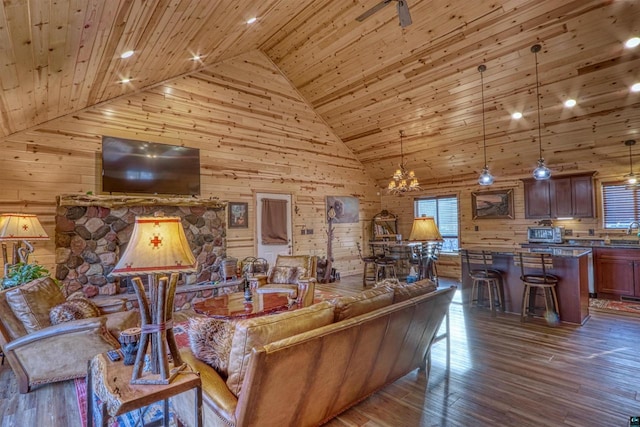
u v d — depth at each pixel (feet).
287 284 15.84
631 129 16.72
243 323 5.64
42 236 12.50
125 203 15.79
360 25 16.21
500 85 16.80
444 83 17.85
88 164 15.66
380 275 24.64
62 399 8.52
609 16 12.39
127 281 16.08
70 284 14.55
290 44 19.21
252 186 21.61
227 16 12.19
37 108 12.31
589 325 13.76
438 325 9.50
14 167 13.94
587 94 15.66
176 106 18.29
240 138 20.94
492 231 24.00
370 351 7.07
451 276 26.14
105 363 5.98
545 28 13.56
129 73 13.62
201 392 5.49
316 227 25.38
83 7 7.04
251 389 4.94
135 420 7.43
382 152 26.14
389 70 18.42
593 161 19.36
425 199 28.04
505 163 22.22
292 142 23.68
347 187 27.76
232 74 20.35
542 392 8.54
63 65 9.56
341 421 7.45
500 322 14.34
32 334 8.91
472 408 7.89
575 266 13.92
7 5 5.58
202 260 18.43
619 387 8.70
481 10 13.78
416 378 9.42
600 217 19.67
